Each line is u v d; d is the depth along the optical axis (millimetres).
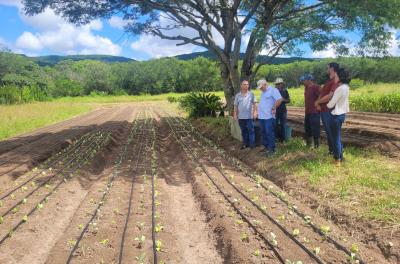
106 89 115688
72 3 16547
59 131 21766
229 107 17422
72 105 48625
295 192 8102
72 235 6520
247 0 16266
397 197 6637
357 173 8156
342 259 5180
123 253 5789
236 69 16781
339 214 6555
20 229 6895
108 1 16531
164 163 12664
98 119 31016
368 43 14781
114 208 7801
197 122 23078
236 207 7379
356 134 13453
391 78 61656
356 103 23812
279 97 10648
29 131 22453
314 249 5402
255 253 5457
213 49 17266
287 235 6059
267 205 7461
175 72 117062
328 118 9375
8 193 9133
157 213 7449
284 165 9672
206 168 10898
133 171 11094
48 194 8953
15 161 12500
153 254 5828
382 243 5492
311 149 10547
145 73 117438
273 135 10867
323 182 7984
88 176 11188
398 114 19625
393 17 13211
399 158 9367
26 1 16375
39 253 6180
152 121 27688
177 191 9422
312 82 10578
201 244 6414
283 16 16062
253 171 10375
